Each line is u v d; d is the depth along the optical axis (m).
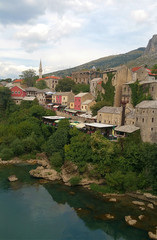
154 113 55.44
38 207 42.41
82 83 133.75
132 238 33.81
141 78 87.94
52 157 63.09
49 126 84.38
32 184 52.69
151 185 46.62
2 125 87.12
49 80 150.75
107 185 51.53
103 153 53.88
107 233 34.97
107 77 92.44
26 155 73.12
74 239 33.62
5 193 47.59
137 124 60.25
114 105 88.62
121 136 61.38
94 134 58.06
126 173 50.31
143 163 51.19
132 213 40.38
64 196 46.97
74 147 58.75
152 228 35.94
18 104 113.44
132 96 79.06
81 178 53.53
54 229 35.94
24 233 34.69
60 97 113.06
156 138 56.03
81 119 86.50
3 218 38.53
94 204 43.81
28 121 87.00
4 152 70.19
